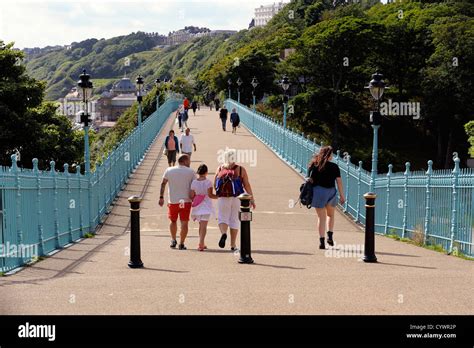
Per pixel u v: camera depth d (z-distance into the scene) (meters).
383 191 18.66
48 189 13.33
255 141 42.94
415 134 88.44
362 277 8.84
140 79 36.19
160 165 32.69
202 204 13.05
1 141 37.34
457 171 12.85
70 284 8.37
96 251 13.06
